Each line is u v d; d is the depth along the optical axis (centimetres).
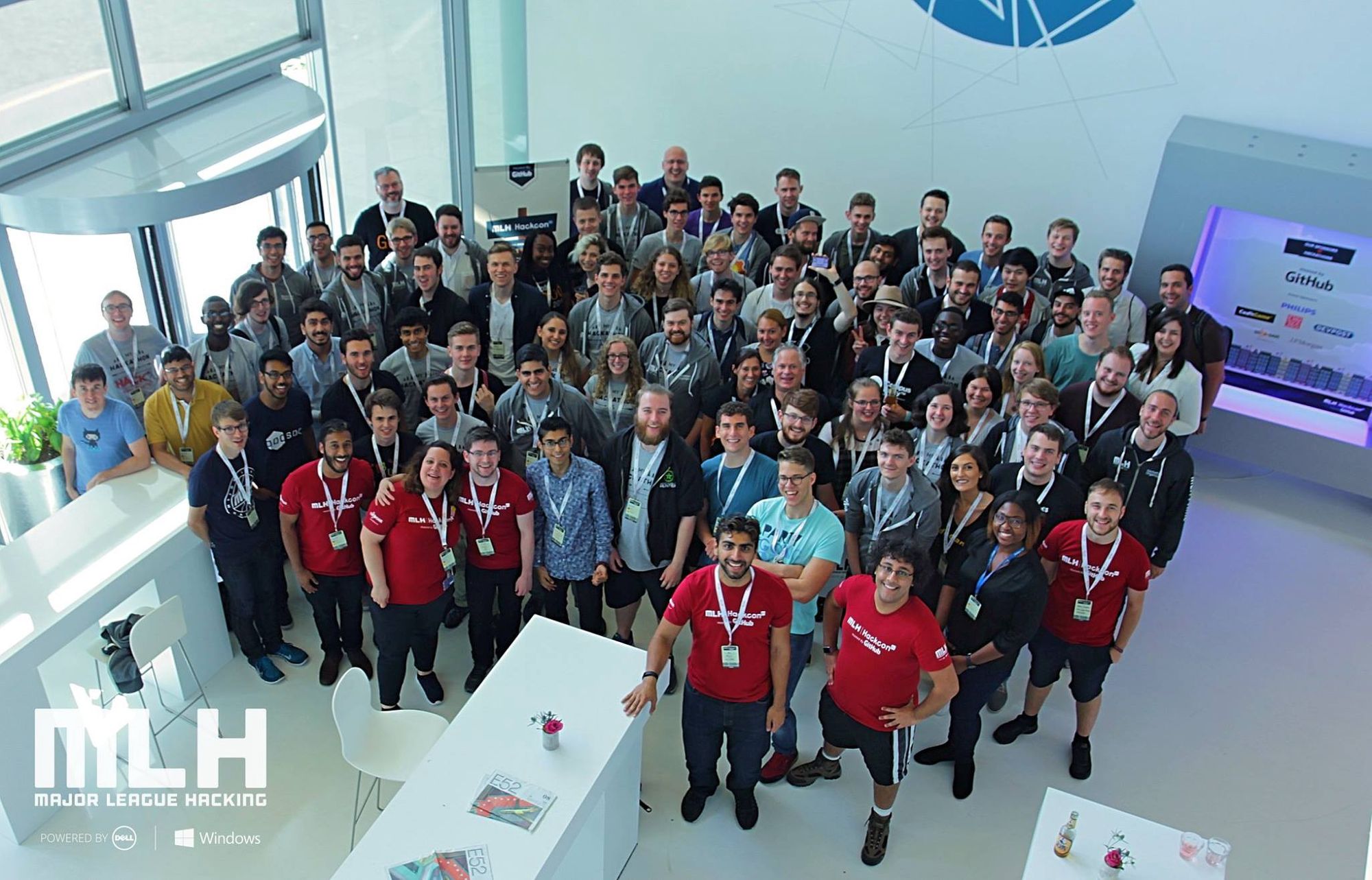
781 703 394
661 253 620
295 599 561
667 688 507
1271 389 709
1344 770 488
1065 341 572
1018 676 539
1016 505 399
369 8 747
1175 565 638
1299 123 685
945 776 470
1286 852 441
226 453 457
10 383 564
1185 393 540
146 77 532
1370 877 320
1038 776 474
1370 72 651
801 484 404
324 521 461
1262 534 675
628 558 471
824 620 452
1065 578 437
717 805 448
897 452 430
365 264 614
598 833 382
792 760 460
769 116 873
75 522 471
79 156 480
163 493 495
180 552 469
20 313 553
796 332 577
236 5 594
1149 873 335
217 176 467
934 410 485
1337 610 604
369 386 514
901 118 823
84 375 484
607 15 892
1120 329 620
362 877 313
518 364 492
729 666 382
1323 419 692
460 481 448
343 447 447
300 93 583
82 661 474
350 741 394
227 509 463
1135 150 749
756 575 373
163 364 495
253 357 552
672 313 543
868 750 401
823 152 865
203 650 497
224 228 704
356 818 429
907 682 384
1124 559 424
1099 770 479
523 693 389
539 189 739
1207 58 703
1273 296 690
